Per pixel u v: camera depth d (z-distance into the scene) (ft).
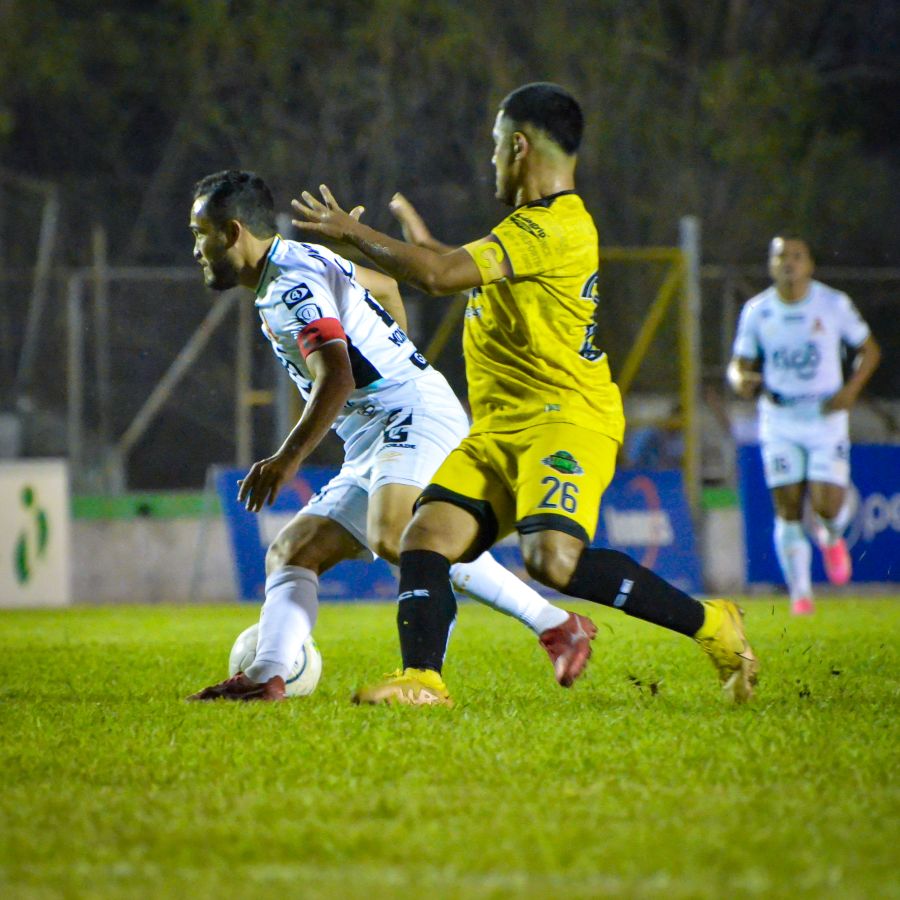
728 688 61.05
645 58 310.45
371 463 67.21
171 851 33.88
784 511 140.77
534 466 57.47
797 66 313.12
